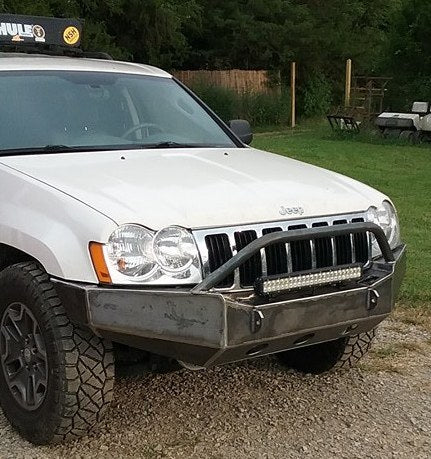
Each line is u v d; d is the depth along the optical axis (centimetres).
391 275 399
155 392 454
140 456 378
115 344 399
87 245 351
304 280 367
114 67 537
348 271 382
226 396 452
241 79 2959
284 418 424
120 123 486
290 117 2889
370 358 513
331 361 474
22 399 393
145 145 473
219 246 363
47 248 360
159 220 355
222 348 343
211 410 432
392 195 1179
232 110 2750
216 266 361
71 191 373
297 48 3050
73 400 368
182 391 457
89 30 2325
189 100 548
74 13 2309
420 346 537
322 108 3133
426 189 1248
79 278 352
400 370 494
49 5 2153
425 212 1036
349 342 463
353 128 2161
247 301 354
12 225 381
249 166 443
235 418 423
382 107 2341
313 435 405
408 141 1992
